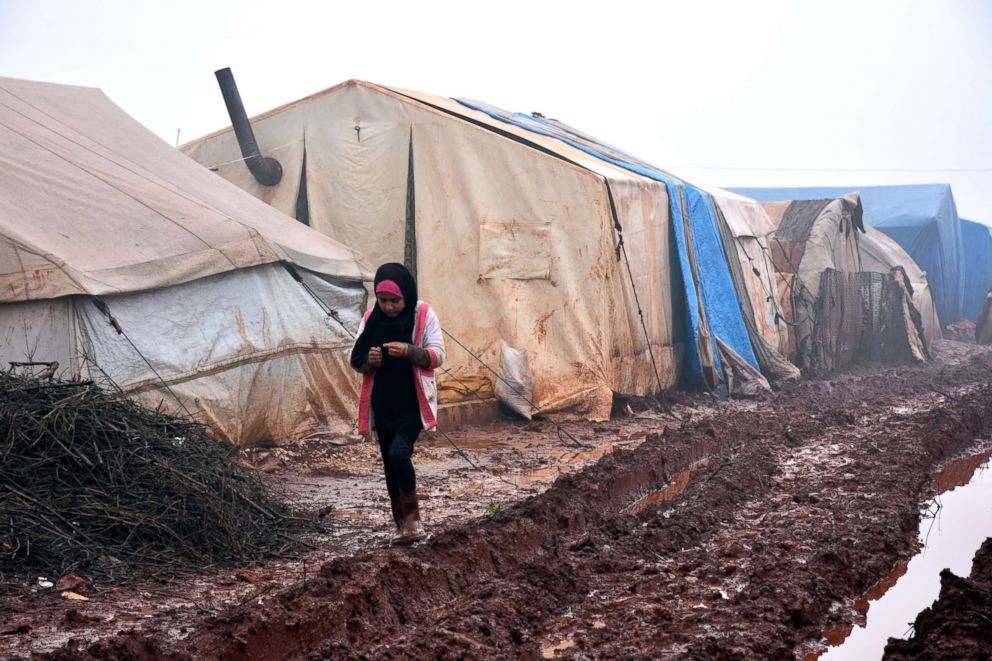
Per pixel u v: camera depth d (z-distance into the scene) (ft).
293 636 16.96
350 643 17.58
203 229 37.40
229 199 44.29
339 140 57.41
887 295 87.30
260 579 21.06
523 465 37.68
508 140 53.83
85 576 20.22
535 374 51.83
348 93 57.41
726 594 20.52
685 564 22.65
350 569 19.63
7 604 18.29
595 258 51.78
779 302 76.69
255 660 16.28
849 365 81.20
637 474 33.09
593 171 52.49
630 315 55.06
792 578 20.71
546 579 20.80
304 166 58.29
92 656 14.92
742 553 23.71
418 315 23.35
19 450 22.80
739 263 68.54
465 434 46.70
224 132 60.80
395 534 25.20
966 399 54.60
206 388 35.86
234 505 24.32
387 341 23.21
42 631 16.93
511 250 53.16
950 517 29.76
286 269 40.14
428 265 55.16
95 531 21.79
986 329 119.24
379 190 56.65
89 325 32.50
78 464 23.00
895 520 26.91
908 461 36.09
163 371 34.45
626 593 20.62
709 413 55.01
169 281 34.88
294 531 25.04
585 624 18.74
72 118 43.91
